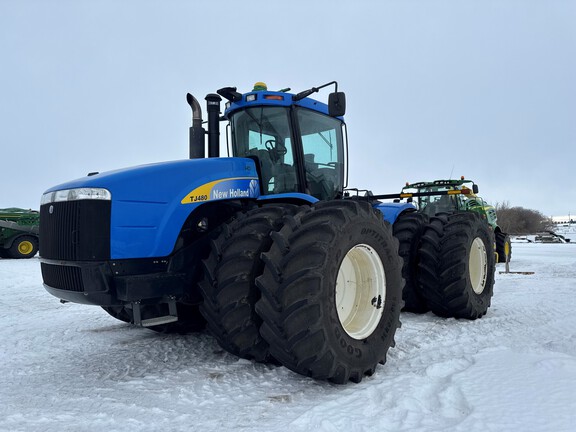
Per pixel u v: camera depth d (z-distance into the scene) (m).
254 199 3.57
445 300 4.57
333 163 4.44
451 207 12.71
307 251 2.67
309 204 3.67
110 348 3.80
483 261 5.00
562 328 4.14
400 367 3.10
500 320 4.60
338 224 2.79
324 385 2.76
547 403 2.24
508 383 2.54
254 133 3.92
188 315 3.88
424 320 4.66
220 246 3.08
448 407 2.29
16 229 14.54
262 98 3.82
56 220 2.92
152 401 2.56
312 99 4.12
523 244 25.25
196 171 3.20
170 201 3.03
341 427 2.08
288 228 2.84
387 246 3.21
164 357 3.47
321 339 2.57
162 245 2.98
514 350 3.36
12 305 6.29
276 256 2.74
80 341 4.07
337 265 2.73
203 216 3.30
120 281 2.78
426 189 13.31
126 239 2.84
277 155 3.87
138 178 2.95
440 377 2.80
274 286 2.68
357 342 2.85
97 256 2.75
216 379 2.90
